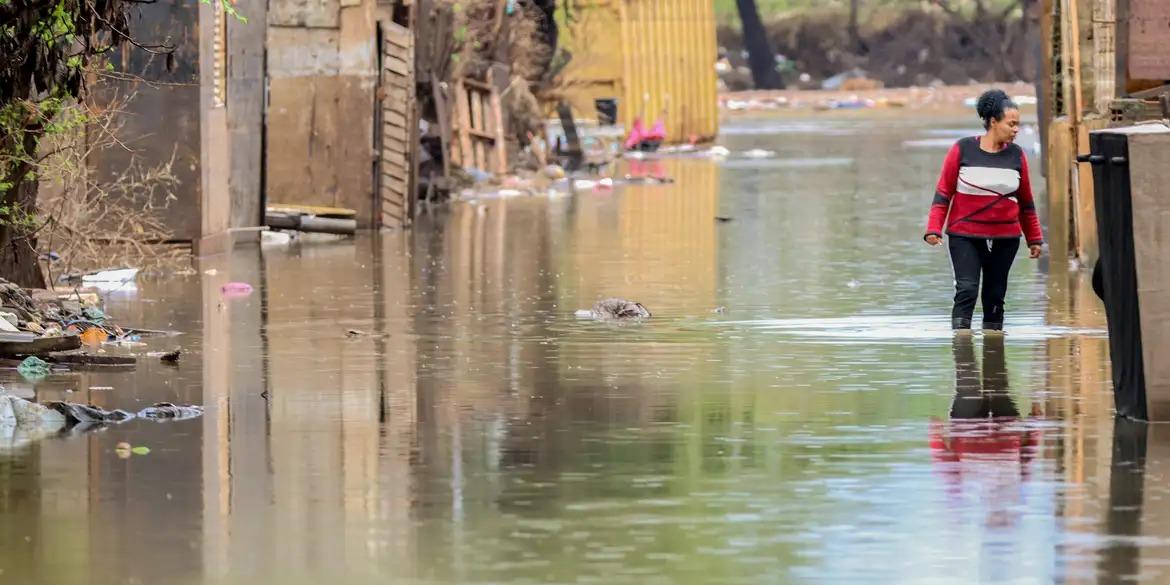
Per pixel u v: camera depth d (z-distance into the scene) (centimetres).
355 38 10206
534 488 3591
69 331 5703
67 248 7400
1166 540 3186
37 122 5991
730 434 4112
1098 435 4072
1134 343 4216
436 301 6850
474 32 14012
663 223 10669
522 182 13862
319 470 3756
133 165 8300
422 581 2970
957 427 4181
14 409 4275
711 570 3020
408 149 10494
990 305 5919
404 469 3766
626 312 6325
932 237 5869
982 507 3416
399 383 4866
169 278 7669
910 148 18938
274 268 8144
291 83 10244
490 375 5000
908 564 3048
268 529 3291
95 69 6619
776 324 6103
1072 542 3175
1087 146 7669
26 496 3538
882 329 5941
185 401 4581
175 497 3525
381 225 10306
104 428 4231
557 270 8038
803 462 3806
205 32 8450
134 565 3072
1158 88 6756
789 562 3062
